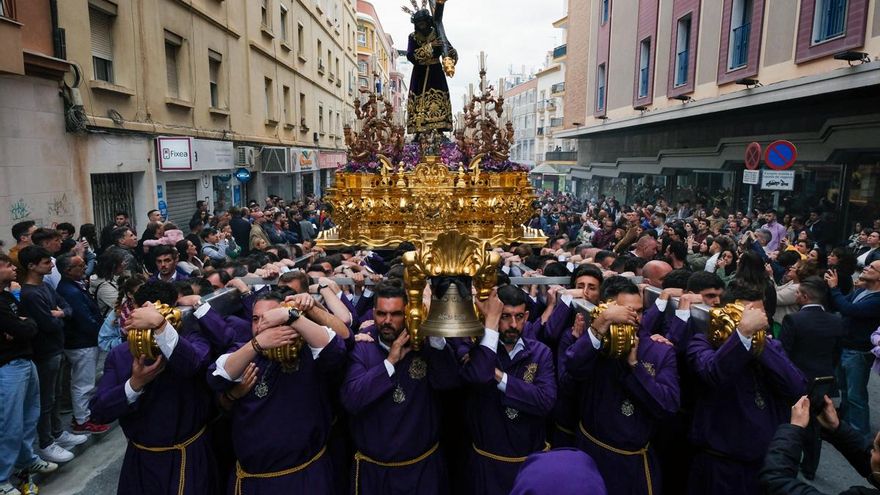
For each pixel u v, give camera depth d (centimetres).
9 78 748
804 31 1127
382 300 318
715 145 1625
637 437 331
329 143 2966
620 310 293
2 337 436
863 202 1105
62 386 600
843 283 644
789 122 1299
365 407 317
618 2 2166
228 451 386
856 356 535
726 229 1209
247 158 1620
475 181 543
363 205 536
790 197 1323
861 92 1031
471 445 361
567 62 2908
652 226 1256
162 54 1174
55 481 489
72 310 537
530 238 568
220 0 1486
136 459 328
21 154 771
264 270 482
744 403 326
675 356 340
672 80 1719
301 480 320
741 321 298
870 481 231
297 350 299
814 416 253
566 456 201
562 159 3684
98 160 944
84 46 913
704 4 1535
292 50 2214
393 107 595
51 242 623
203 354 320
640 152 2162
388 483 329
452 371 318
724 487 329
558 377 364
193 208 1384
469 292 276
